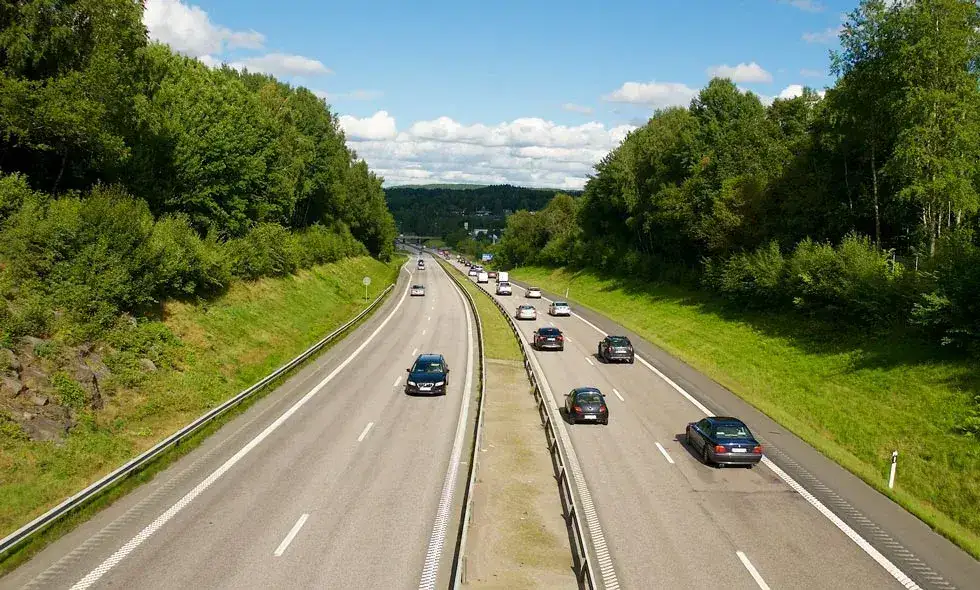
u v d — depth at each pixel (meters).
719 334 45.00
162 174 40.81
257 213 54.28
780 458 21.39
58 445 18.11
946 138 33.69
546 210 132.75
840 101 38.03
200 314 33.62
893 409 26.22
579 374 34.75
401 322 50.94
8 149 30.38
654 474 19.77
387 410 25.64
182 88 43.72
